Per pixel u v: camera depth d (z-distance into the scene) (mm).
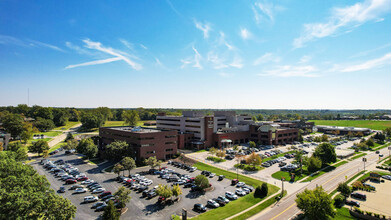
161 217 48500
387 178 78375
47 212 37500
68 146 117688
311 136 186500
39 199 36000
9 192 35094
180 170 84688
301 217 48156
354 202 56469
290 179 74500
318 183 71375
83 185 67438
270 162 93750
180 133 133750
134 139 98375
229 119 161125
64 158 105875
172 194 55031
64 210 38688
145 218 48094
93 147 99750
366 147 134000
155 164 80688
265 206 53625
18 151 87562
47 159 103188
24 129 147250
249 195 60594
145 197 59375
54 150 124812
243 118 170000
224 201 55812
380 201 59344
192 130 136625
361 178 77312
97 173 80812
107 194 59469
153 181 71688
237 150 117375
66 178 72688
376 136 167375
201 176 63375
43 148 108938
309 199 44344
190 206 54000
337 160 102312
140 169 86438
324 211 43531
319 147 95500
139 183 68500
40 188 40906
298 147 137000
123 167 73875
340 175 80438
